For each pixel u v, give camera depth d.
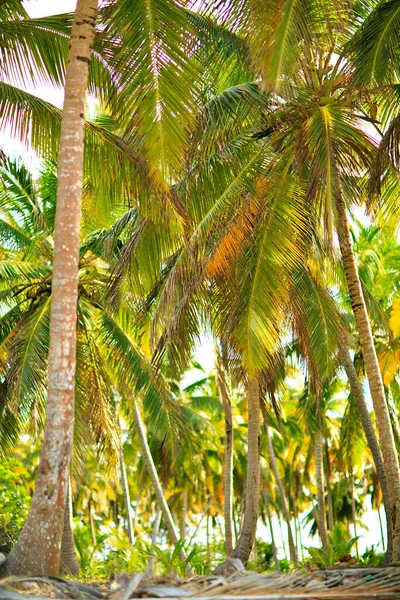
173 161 8.88
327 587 5.97
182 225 10.24
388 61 10.39
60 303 6.97
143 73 8.72
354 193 11.31
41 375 14.70
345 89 11.18
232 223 10.55
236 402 33.41
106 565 14.58
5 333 16.36
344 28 10.98
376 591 5.75
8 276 16.25
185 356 12.06
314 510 39.44
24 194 16.53
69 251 7.14
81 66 7.75
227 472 17.00
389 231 17.34
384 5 10.05
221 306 11.31
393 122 9.99
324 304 12.86
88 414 15.95
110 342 16.06
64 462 6.63
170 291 10.95
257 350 10.20
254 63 9.44
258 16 9.22
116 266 12.62
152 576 6.24
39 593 5.39
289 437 36.81
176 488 35.47
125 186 9.79
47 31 9.62
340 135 10.20
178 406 15.88
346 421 23.08
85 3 7.97
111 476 17.08
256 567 12.88
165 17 8.66
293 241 10.73
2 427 16.66
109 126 14.42
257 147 11.90
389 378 21.30
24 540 6.40
